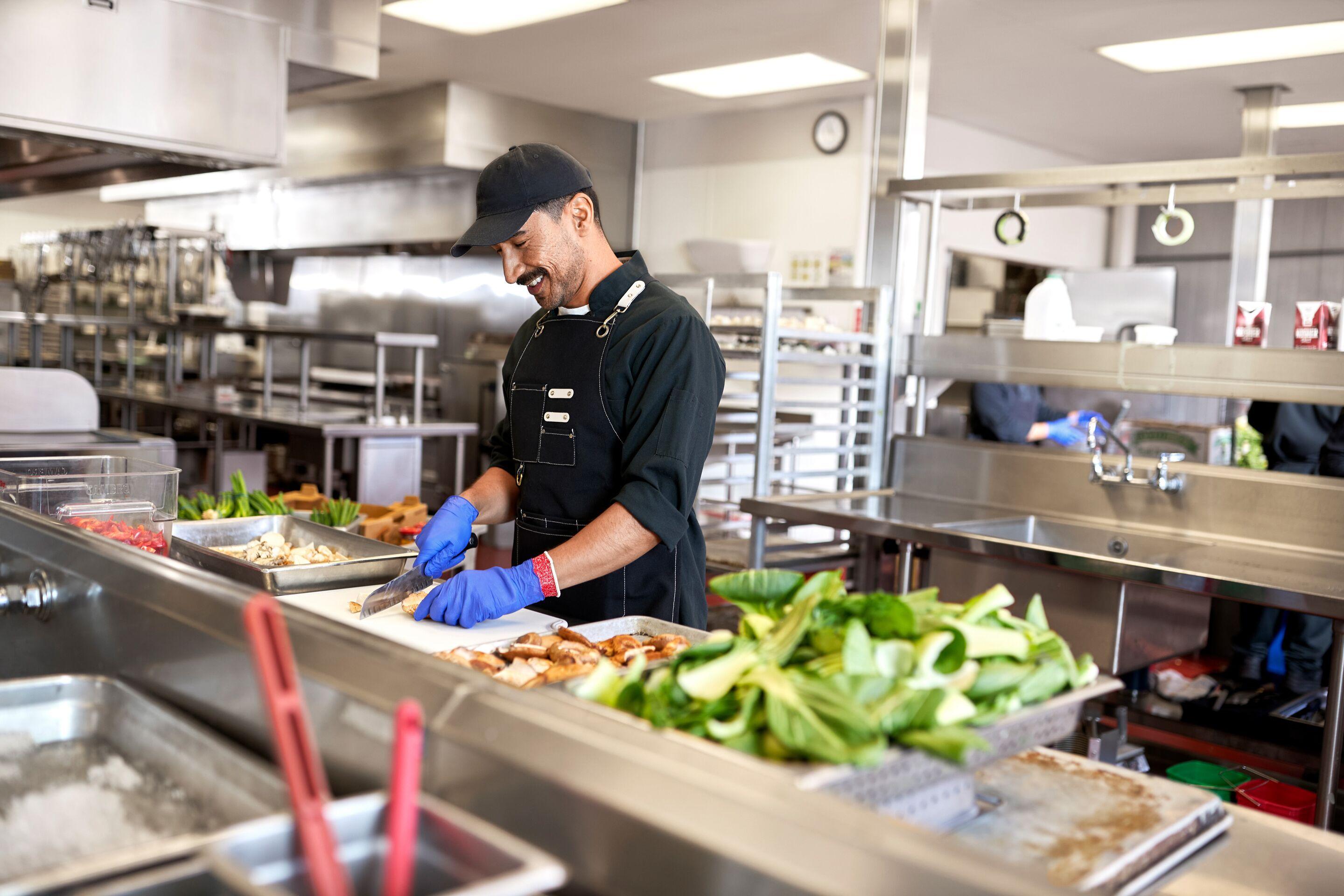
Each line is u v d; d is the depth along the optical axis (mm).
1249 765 3318
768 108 7160
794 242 7051
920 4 4395
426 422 6168
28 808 1062
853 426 4254
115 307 10477
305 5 4031
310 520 2602
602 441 2203
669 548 2166
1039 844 1022
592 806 867
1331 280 7875
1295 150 7730
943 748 915
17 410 4332
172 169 4434
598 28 5535
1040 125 7203
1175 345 3480
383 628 1826
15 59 3434
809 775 864
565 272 2148
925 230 6875
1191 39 5148
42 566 1611
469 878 806
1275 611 3949
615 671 1149
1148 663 3150
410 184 8047
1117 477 3592
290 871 779
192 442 7699
